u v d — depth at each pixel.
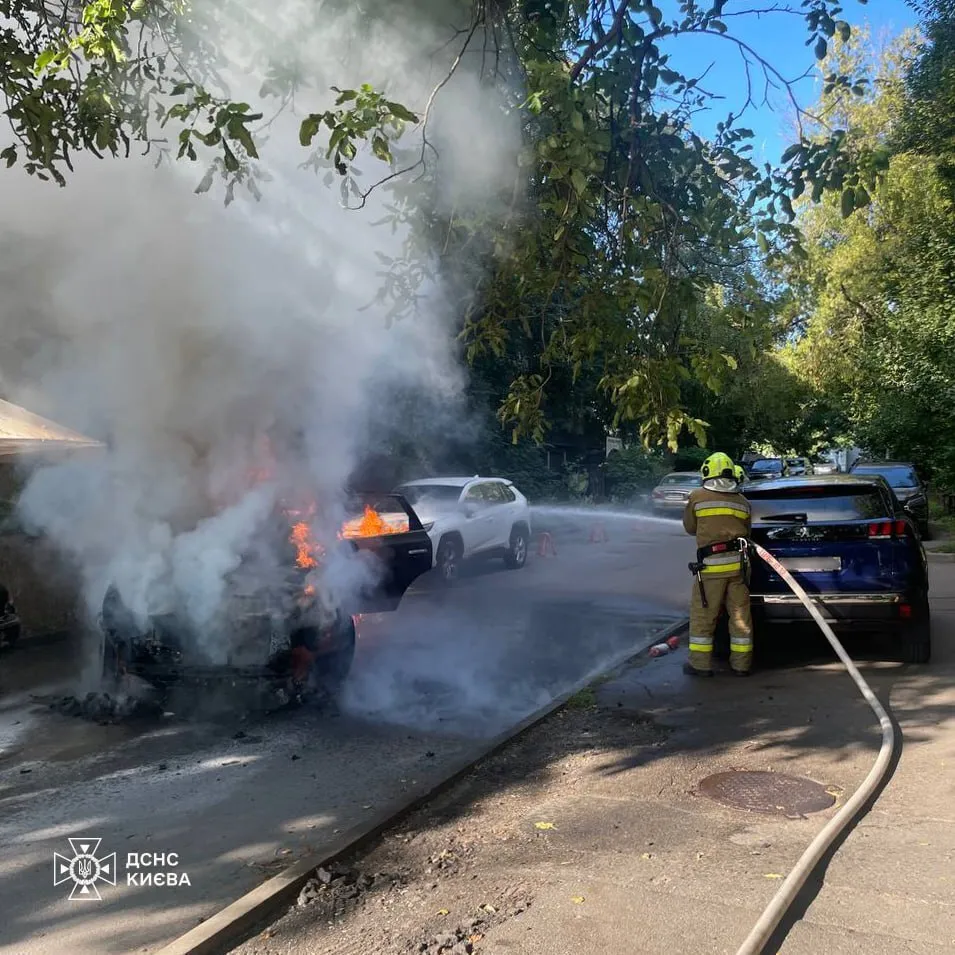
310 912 3.44
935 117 16.53
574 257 5.38
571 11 5.66
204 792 4.82
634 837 4.00
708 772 4.85
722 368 5.16
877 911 3.22
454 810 4.52
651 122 5.58
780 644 8.06
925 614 6.95
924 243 18.14
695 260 5.94
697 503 7.04
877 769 4.57
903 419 21.33
